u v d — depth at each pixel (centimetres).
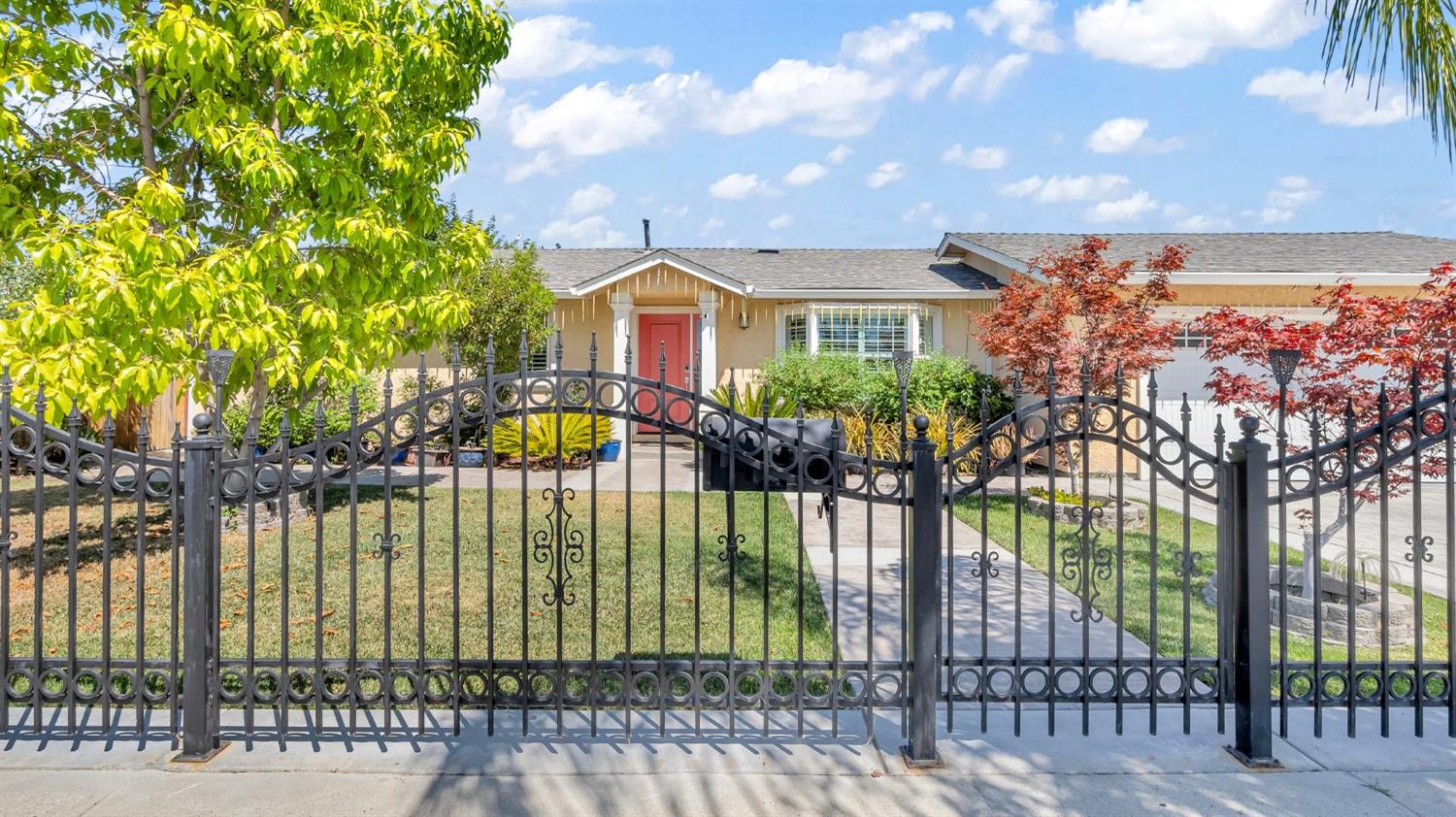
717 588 618
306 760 328
